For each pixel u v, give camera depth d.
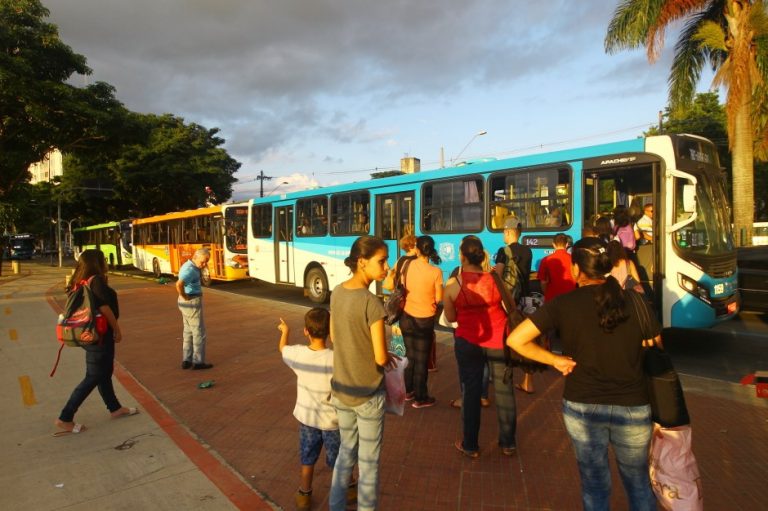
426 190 10.68
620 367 2.53
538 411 5.22
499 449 4.39
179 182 37.50
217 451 4.50
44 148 21.84
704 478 3.87
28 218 30.47
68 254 64.38
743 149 16.88
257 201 16.02
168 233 23.19
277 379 6.60
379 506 3.56
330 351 3.51
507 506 3.53
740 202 17.02
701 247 7.61
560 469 4.02
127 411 5.37
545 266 5.42
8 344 9.01
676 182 7.41
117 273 29.94
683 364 7.34
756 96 16.41
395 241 11.35
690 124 28.42
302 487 3.54
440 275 5.38
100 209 42.97
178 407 5.66
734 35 16.53
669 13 16.64
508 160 9.23
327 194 13.23
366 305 3.05
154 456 4.38
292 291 17.62
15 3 18.77
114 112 20.97
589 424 2.57
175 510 3.54
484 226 9.56
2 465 4.27
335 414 3.46
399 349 5.48
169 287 19.16
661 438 2.63
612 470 4.02
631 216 7.75
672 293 7.36
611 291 2.51
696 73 18.36
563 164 8.45
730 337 9.01
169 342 9.09
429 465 4.13
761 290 10.07
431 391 5.97
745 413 5.09
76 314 4.96
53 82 19.00
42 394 6.15
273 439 4.73
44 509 3.58
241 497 3.69
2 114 19.62
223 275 18.39
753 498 3.58
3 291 18.23
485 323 4.14
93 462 4.29
